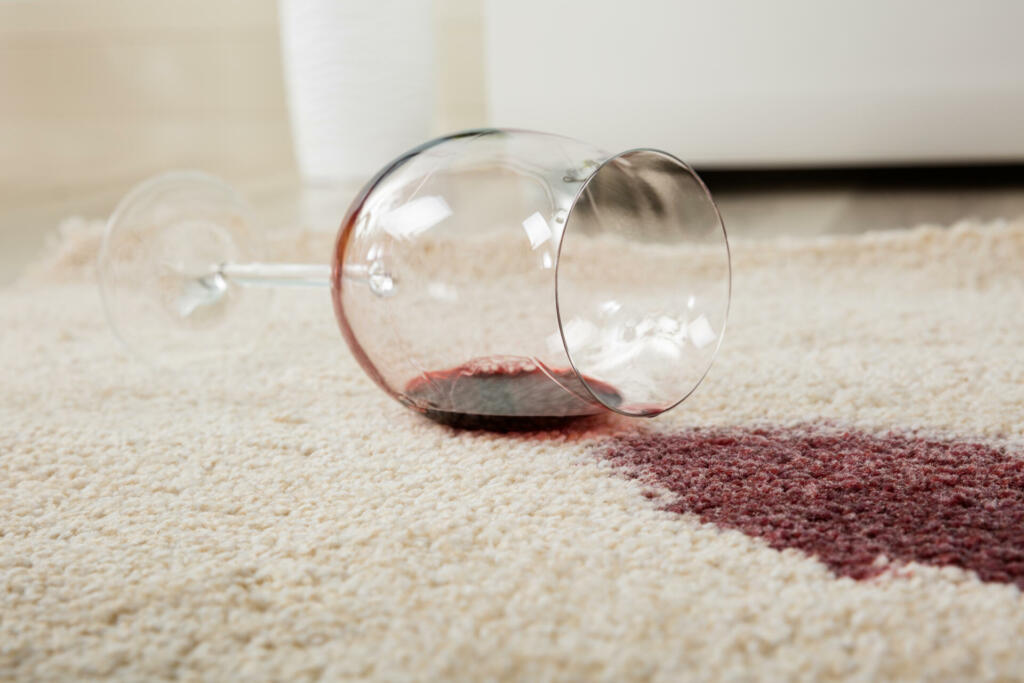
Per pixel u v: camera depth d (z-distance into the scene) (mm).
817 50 997
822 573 443
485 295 519
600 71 1031
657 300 532
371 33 1269
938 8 968
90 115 1773
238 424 569
